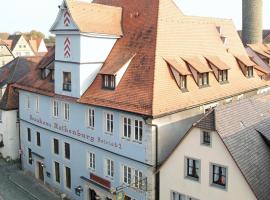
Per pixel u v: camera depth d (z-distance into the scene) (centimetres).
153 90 2936
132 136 3030
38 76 4294
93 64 3466
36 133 4309
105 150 3303
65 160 3838
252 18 6662
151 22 3416
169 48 3325
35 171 4403
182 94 3134
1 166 4822
